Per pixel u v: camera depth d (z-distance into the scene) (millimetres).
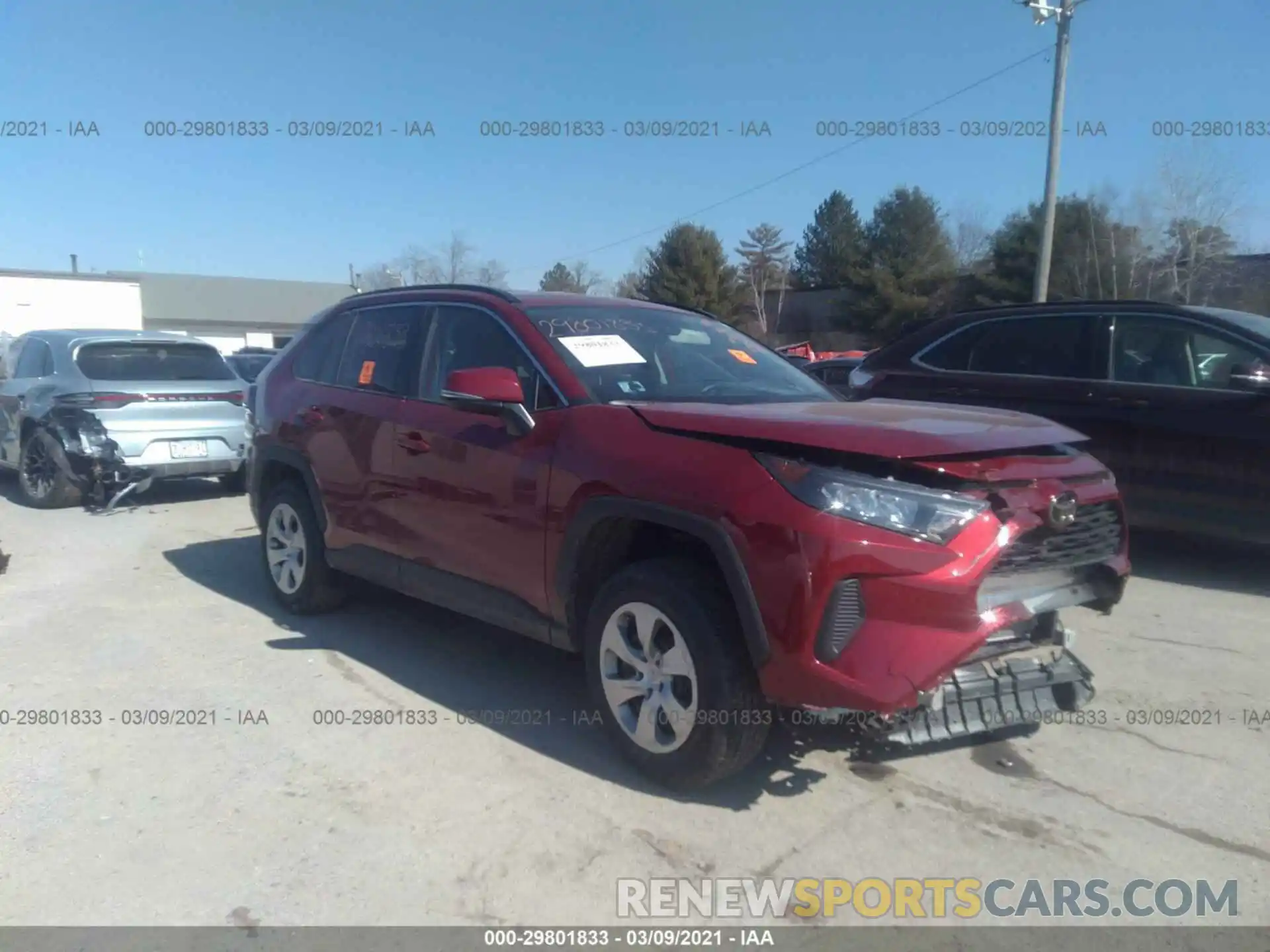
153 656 5125
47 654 5152
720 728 3373
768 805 3557
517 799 3604
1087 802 3604
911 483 3168
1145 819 3486
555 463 3881
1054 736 4148
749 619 3227
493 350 4484
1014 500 3303
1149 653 5141
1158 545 7535
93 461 8836
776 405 3957
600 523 3713
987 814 3510
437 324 4871
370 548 5008
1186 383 6465
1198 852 3289
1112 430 6676
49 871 3160
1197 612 5855
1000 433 3430
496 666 4992
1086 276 36938
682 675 3467
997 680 3553
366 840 3342
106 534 8227
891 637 3086
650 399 4105
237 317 65375
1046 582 3502
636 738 3668
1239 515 6234
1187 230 34406
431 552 4551
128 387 9039
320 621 5703
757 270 63781
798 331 55094
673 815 3484
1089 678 3791
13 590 6391
